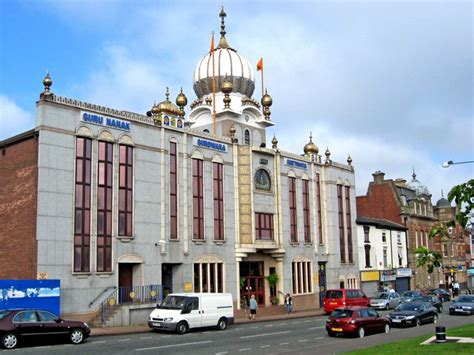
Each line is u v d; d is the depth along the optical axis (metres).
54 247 30.95
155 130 38.06
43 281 29.28
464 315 41.00
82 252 32.41
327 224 53.25
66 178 32.16
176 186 39.09
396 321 33.03
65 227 31.66
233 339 26.16
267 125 55.22
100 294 32.78
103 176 34.34
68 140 32.56
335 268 52.72
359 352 19.05
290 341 25.53
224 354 20.95
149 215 36.59
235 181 44.00
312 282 50.22
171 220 38.38
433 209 77.88
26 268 30.73
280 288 46.56
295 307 47.31
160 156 38.03
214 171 42.53
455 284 70.00
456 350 18.36
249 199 44.34
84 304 31.88
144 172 36.78
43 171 31.06
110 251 33.88
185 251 38.69
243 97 54.06
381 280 59.88
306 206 51.22
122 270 35.12
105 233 33.84
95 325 30.88
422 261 16.03
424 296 45.78
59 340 24.20
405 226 68.00
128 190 35.69
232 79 53.91
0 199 33.25
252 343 24.62
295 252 48.59
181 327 28.53
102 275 33.09
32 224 30.81
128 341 24.97
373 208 70.62
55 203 31.39
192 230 39.75
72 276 31.55
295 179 50.06
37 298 28.89
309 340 25.97
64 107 32.59
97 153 34.09
